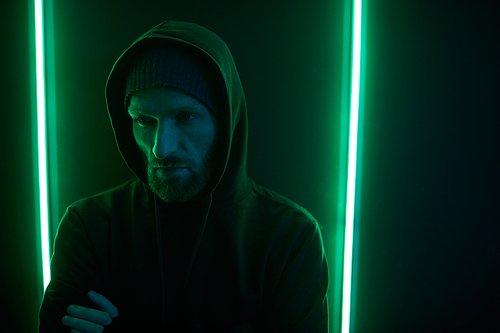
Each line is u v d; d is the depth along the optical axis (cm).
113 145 119
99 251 92
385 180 121
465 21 115
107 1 113
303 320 87
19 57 113
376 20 115
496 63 116
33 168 117
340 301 126
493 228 122
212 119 80
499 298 125
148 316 90
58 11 114
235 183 94
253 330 87
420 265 124
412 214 122
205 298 90
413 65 117
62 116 117
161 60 73
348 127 119
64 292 86
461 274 124
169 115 76
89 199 99
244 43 116
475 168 120
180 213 91
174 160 78
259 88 117
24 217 119
